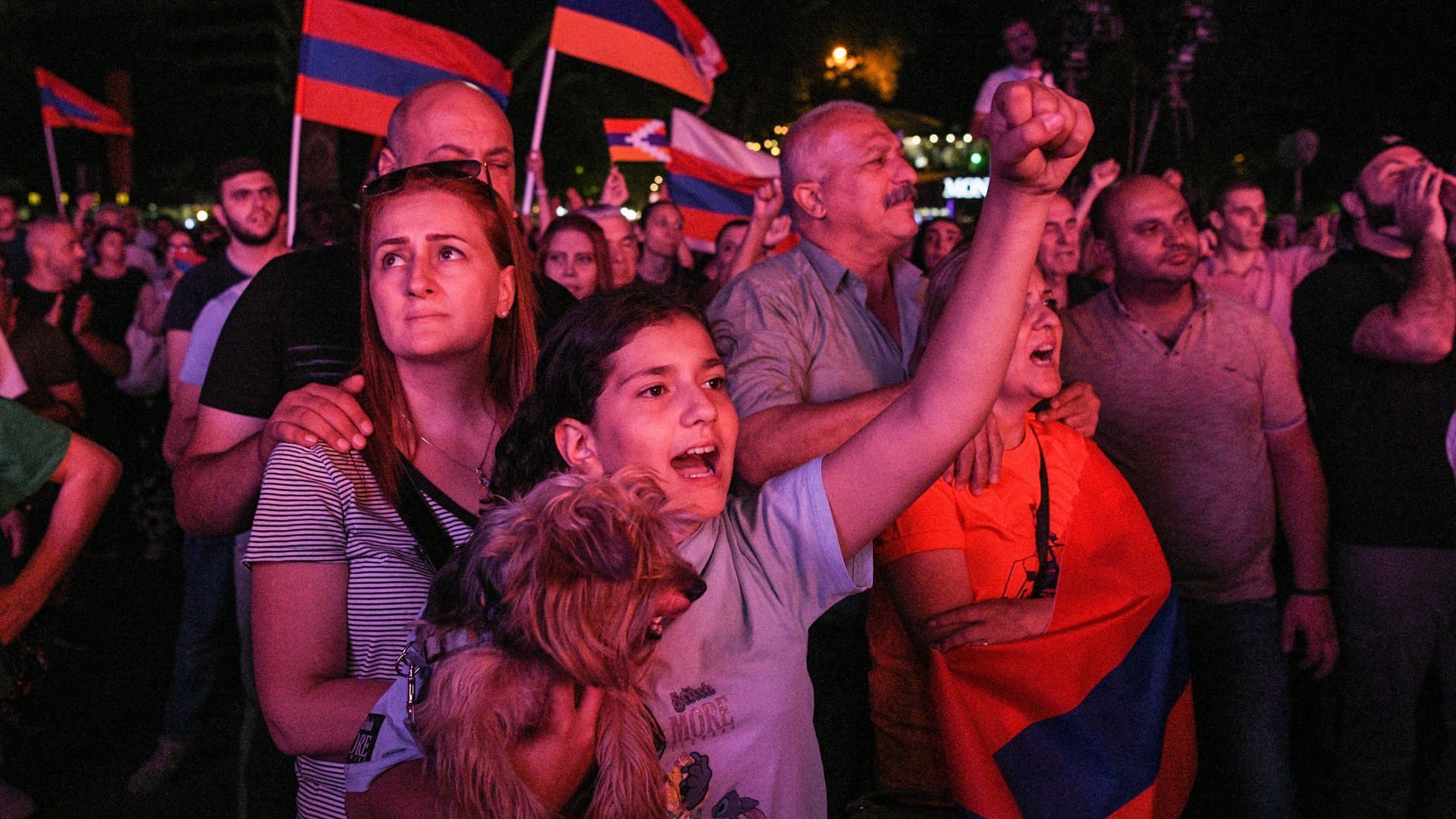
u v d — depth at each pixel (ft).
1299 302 11.62
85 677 17.99
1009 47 21.86
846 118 9.18
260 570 5.69
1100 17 17.35
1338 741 11.55
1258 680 10.87
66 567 8.98
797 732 5.35
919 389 5.22
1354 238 11.64
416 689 4.37
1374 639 11.09
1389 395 10.90
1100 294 11.58
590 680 3.86
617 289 5.38
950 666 7.28
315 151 28.60
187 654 14.28
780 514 5.48
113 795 14.11
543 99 18.90
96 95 71.56
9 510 8.72
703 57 20.16
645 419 5.15
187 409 12.92
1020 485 7.96
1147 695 7.76
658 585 4.03
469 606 4.13
